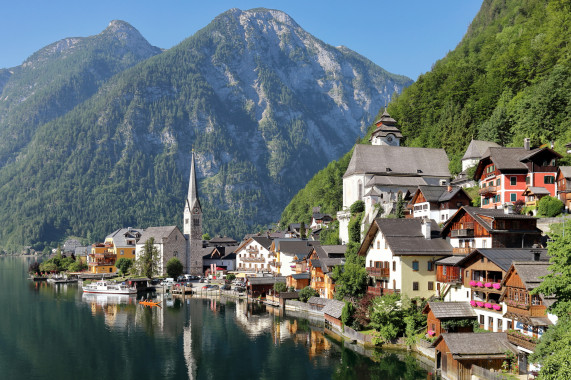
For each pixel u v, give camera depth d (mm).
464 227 84750
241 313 123688
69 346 93938
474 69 197750
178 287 164375
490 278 70812
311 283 127812
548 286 49594
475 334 64812
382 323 85688
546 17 188000
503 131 146750
